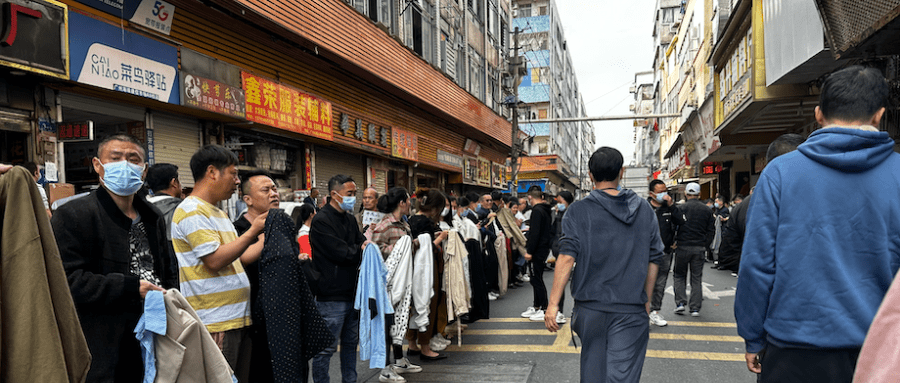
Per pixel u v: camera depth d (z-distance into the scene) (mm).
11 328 1595
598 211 2898
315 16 9789
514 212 10852
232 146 8938
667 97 39375
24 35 4930
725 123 14875
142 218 2482
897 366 1112
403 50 14203
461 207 7848
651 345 5344
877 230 1707
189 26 7523
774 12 10047
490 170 26891
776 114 13094
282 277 2914
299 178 11328
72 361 1731
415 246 4852
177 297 2234
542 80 46031
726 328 6016
